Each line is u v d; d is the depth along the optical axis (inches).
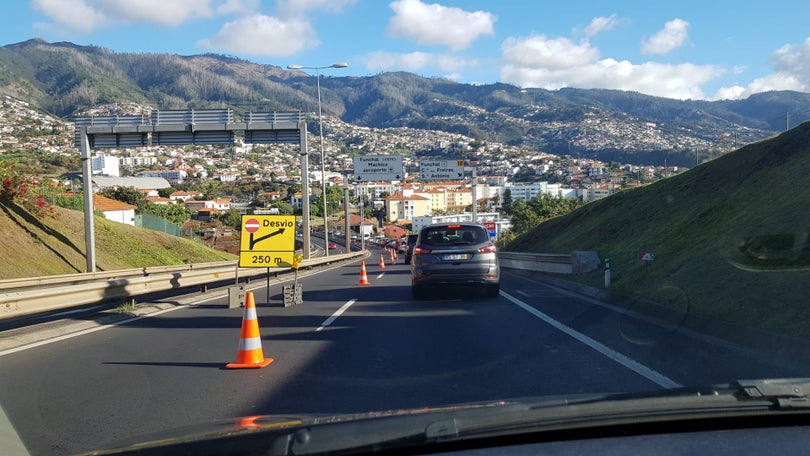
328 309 536.7
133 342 387.5
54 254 1170.0
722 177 789.2
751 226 533.6
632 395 146.4
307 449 124.0
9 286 780.6
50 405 245.4
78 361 330.0
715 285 444.5
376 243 3821.4
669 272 542.3
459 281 554.3
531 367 292.0
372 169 1779.0
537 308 504.4
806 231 453.4
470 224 580.1
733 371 273.1
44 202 1285.7
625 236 910.4
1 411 236.8
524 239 1555.1
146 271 1042.1
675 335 362.3
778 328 327.0
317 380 276.8
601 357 311.1
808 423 135.9
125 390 267.7
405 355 327.6
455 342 361.4
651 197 979.9
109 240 1469.0
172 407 239.8
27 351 359.6
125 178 4237.2
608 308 492.4
